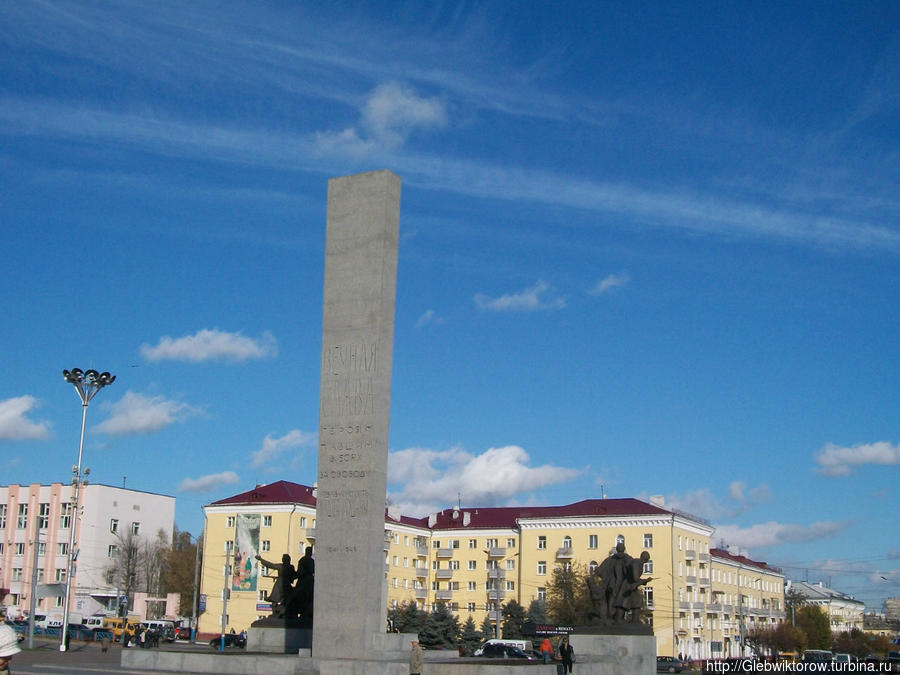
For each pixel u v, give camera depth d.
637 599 45.16
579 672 38.22
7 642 13.81
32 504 120.38
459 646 87.38
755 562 146.50
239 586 101.06
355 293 43.19
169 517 132.50
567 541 109.06
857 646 148.75
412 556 115.75
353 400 42.16
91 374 66.38
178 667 42.09
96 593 116.44
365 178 44.03
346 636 40.16
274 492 104.44
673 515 104.19
